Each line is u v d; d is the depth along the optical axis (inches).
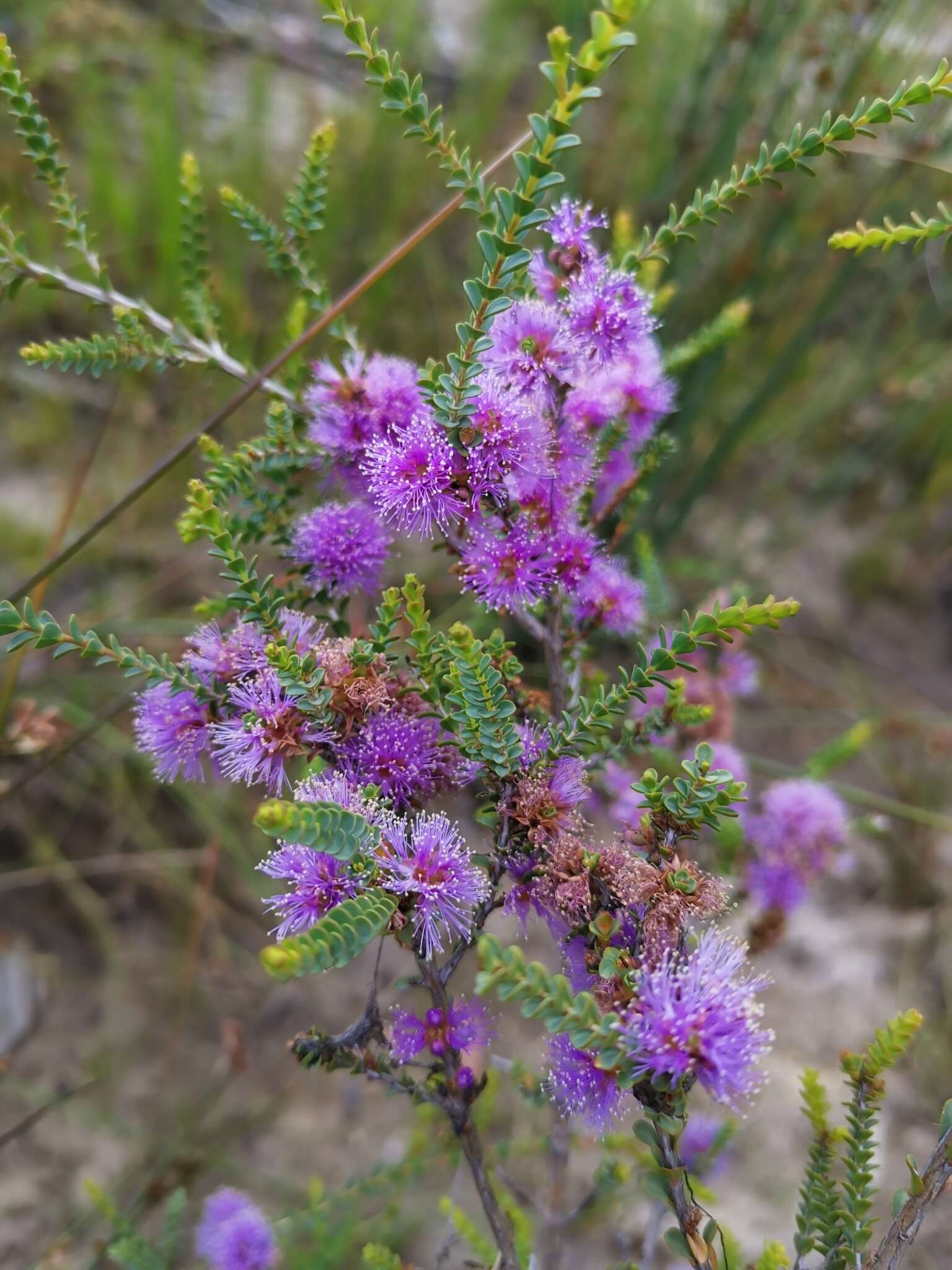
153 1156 11.8
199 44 19.5
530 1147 9.7
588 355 6.2
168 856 13.5
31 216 16.9
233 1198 9.0
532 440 5.8
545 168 4.9
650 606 9.6
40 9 17.4
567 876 5.4
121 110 19.4
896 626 18.3
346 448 6.8
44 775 13.8
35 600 10.5
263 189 17.4
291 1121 12.5
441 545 6.6
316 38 21.4
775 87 14.8
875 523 19.1
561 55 4.7
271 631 5.8
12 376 16.8
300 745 5.7
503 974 4.3
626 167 17.4
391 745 5.7
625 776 8.8
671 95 17.1
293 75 20.7
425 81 20.1
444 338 17.1
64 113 18.5
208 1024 13.1
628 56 18.1
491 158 18.8
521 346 6.1
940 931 14.1
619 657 14.4
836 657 17.7
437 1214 11.3
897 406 17.5
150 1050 12.9
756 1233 11.4
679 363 9.0
